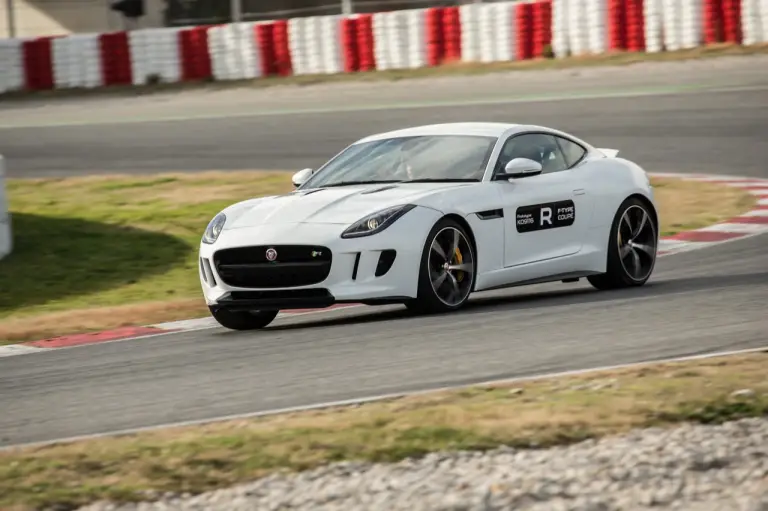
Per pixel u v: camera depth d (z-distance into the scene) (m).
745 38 71.31
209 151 59.41
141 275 36.53
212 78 81.88
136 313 29.52
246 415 16.62
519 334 22.16
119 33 82.75
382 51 78.06
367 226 24.34
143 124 68.88
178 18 96.50
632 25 73.06
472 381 18.39
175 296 33.56
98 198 48.94
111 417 17.64
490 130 27.69
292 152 57.25
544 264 26.83
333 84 76.31
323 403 17.48
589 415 15.13
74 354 24.25
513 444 14.22
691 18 71.88
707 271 30.50
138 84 82.56
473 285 25.55
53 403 19.05
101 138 65.50
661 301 25.33
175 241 40.75
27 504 12.80
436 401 16.66
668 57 71.06
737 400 15.44
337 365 20.36
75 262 38.38
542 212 26.80
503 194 26.17
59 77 83.56
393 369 19.66
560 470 13.24
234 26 81.25
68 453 14.68
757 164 48.38
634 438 14.31
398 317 25.16
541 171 27.14
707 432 14.45
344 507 12.49
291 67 80.38
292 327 25.88
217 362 21.72
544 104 63.03
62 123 71.38
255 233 24.89
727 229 37.19
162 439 15.34
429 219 24.73
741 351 18.95
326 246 24.11
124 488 13.24
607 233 28.20
